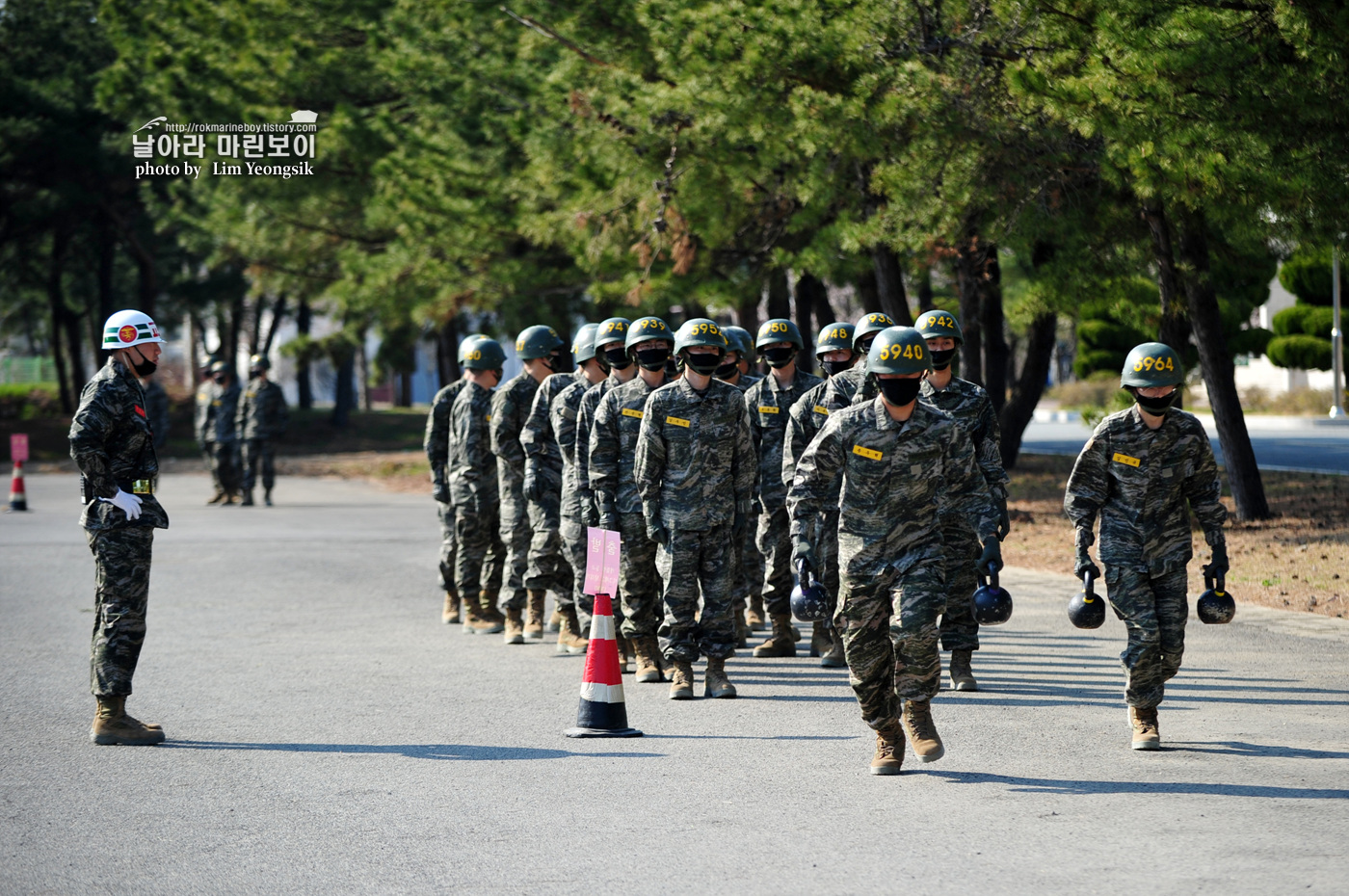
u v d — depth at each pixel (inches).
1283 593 1305.4
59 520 2333.9
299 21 3061.0
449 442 1266.0
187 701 927.0
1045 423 4778.5
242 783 713.6
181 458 4471.0
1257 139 1230.9
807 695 948.6
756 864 570.6
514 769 740.0
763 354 1103.6
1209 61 1201.4
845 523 712.4
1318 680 943.7
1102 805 653.9
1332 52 1189.7
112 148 4311.0
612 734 819.4
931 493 708.7
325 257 3609.7
